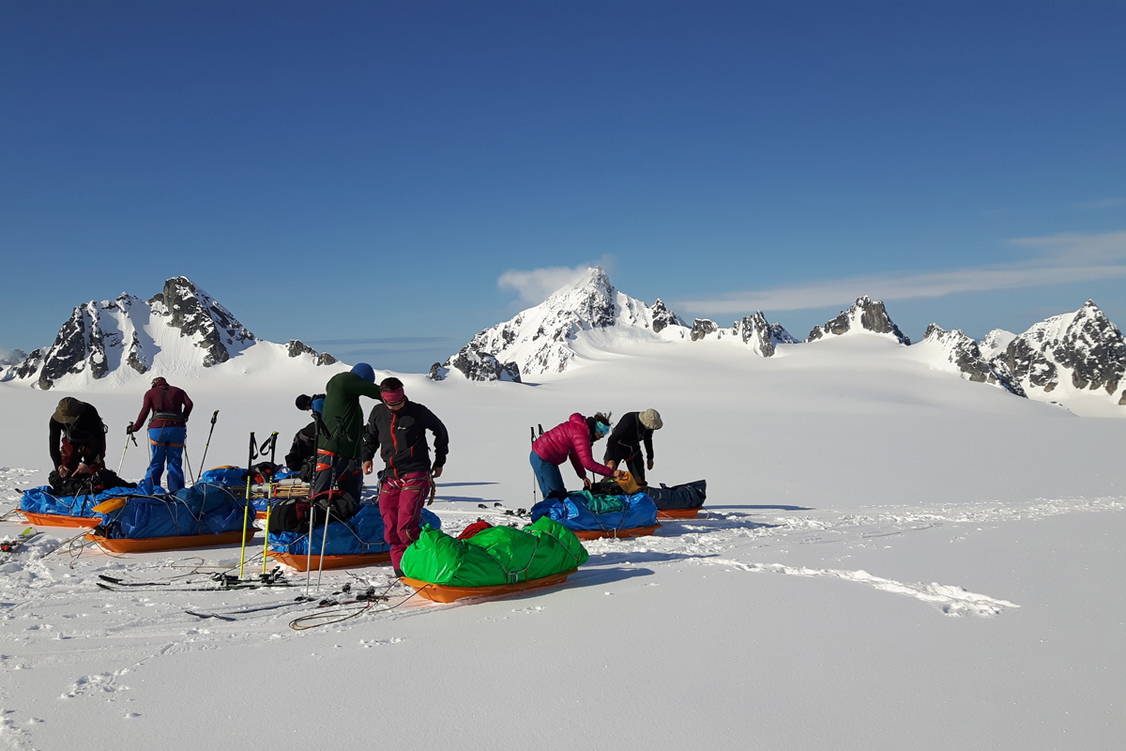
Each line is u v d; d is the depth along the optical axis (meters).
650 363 146.25
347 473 7.26
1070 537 8.20
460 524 9.66
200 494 7.99
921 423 42.34
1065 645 4.45
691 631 4.75
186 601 5.73
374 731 3.37
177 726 3.44
